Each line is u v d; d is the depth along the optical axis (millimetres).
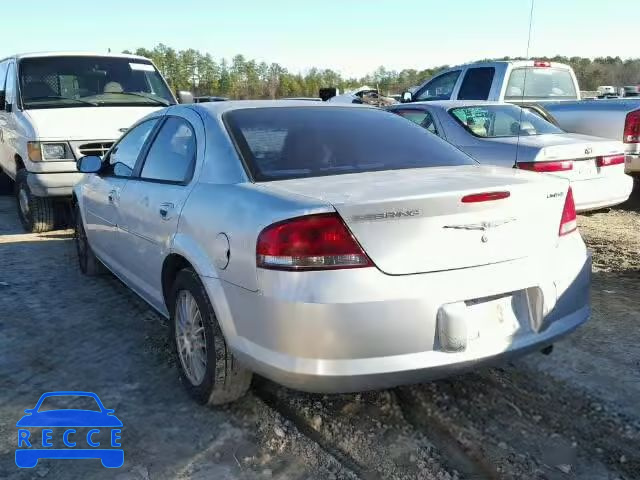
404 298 2592
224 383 3168
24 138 7254
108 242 4848
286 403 3391
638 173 8305
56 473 2814
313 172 3254
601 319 4441
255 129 3508
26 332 4453
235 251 2863
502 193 2775
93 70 8336
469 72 9984
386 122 3967
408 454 2900
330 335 2566
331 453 2928
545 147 6281
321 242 2574
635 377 3562
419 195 2627
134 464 2873
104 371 3818
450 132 7195
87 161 4801
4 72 8898
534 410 3244
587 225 7434
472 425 3125
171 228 3482
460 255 2717
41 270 6055
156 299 3965
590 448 2914
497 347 2803
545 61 9805
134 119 7551
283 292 2623
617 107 8125
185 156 3711
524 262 2883
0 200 10383
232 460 2891
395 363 2615
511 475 2729
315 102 4125
